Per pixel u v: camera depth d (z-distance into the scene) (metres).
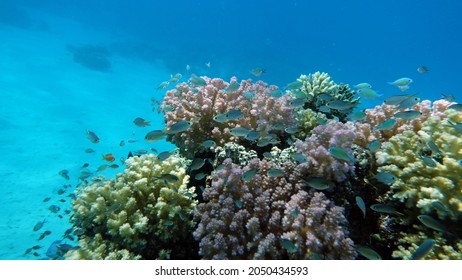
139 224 3.98
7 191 10.66
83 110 21.23
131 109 24.09
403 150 4.02
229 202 3.68
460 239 3.11
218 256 3.29
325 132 4.21
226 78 51.44
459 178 3.30
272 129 5.39
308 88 7.88
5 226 8.95
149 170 4.68
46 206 10.23
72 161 13.73
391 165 3.89
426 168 3.54
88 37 51.94
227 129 5.44
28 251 6.57
